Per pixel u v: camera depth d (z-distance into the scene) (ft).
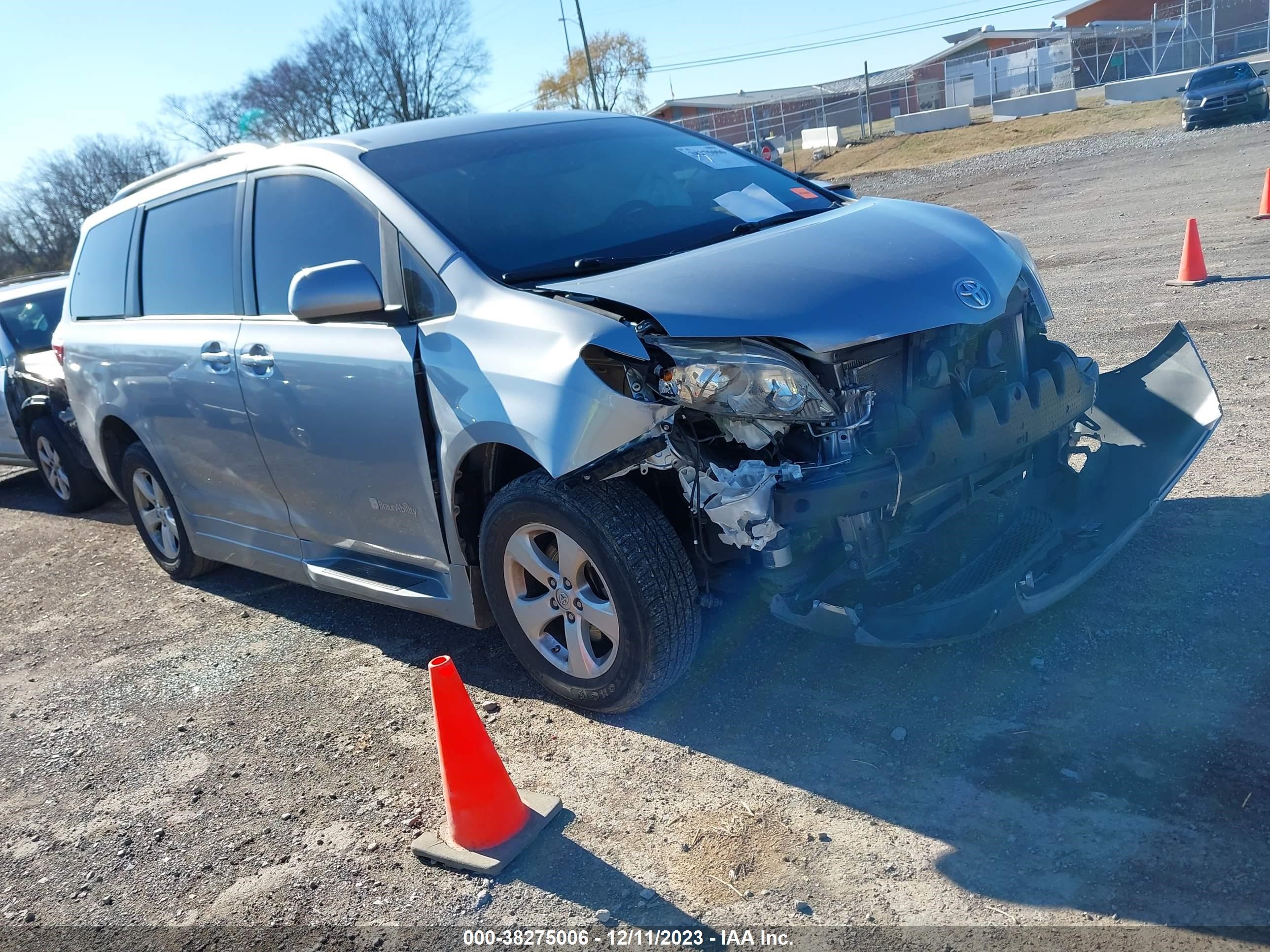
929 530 10.94
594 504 10.69
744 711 11.47
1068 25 191.72
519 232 12.36
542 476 11.19
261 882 10.11
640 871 9.23
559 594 11.47
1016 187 69.46
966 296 10.85
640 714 11.82
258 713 13.73
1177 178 56.80
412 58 188.24
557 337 10.43
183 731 13.60
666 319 10.11
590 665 11.51
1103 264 35.29
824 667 12.05
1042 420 11.28
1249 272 29.12
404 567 13.57
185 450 16.38
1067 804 9.02
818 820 9.45
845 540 10.46
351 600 17.28
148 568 21.33
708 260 11.23
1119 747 9.63
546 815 10.12
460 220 12.35
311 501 14.21
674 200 13.60
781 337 9.95
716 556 11.00
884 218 12.51
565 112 15.84
